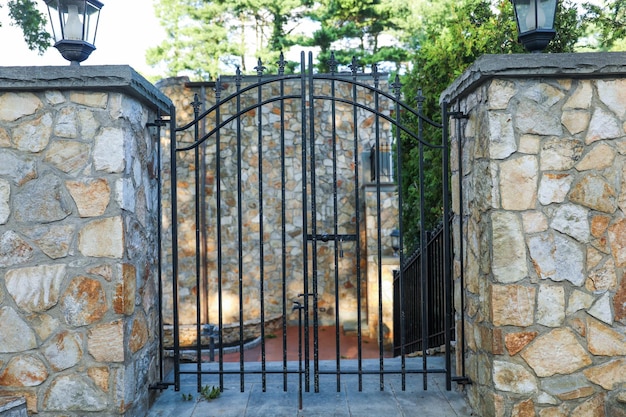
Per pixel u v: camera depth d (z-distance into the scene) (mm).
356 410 3330
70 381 3002
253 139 10211
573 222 2928
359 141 10141
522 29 3084
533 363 2922
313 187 3445
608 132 2936
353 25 13992
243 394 3621
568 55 2857
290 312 10555
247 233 10273
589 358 2926
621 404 2914
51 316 3012
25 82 2926
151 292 3590
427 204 7219
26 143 3008
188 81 9891
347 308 10617
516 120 2928
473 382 3316
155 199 3740
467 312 3443
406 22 14141
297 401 3484
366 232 9938
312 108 3445
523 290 2924
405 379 3869
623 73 2889
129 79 2916
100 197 3000
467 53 6113
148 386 3436
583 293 2928
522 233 2924
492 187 2922
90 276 3002
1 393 2994
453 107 3764
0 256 3006
